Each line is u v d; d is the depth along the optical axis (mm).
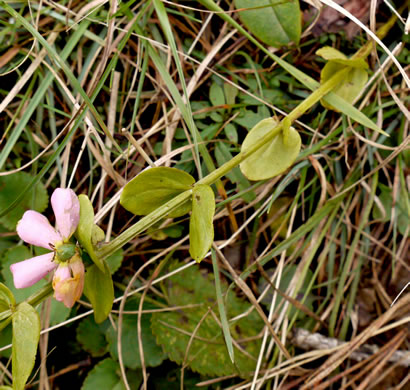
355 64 344
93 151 361
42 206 373
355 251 378
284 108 371
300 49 371
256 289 380
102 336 377
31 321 299
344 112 344
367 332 362
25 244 374
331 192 375
